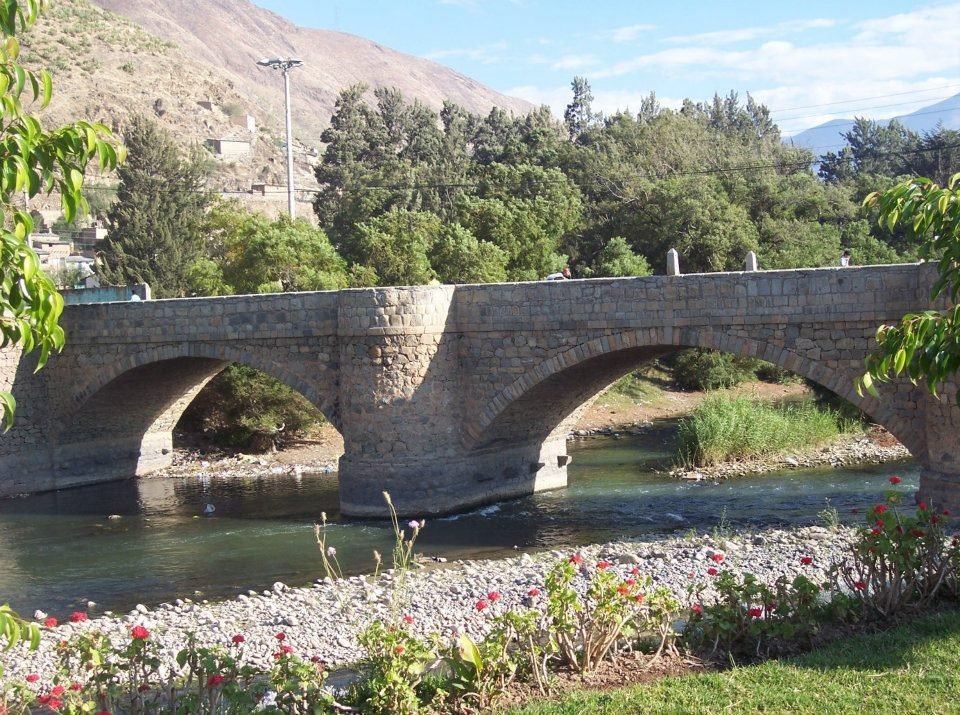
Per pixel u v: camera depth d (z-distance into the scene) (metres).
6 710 11.64
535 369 30.95
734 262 67.88
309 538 30.09
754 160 84.38
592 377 33.28
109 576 26.66
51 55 168.00
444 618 20.03
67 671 12.20
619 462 41.41
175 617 21.83
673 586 21.25
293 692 12.10
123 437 42.81
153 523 33.50
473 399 32.25
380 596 22.28
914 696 11.41
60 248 97.75
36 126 8.24
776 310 27.03
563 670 13.23
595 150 87.31
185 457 46.19
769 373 64.06
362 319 31.86
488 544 28.11
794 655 13.30
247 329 35.12
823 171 123.75
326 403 33.84
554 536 28.77
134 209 66.31
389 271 57.78
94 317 38.62
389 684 11.98
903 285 25.30
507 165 84.56
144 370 38.81
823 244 70.69
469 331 32.12
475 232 66.62
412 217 63.66
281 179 170.75
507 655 13.22
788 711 11.25
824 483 34.00
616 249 66.62
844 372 26.30
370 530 30.61
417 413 31.64
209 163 156.75
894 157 112.94
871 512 14.82
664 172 81.38
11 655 19.59
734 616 13.70
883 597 14.54
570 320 30.20
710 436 39.00
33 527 33.41
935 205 11.20
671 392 61.47
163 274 65.50
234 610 22.06
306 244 53.09
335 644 18.88
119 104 166.25
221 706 12.29
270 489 39.06
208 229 67.44
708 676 12.50
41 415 39.97
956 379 24.30
